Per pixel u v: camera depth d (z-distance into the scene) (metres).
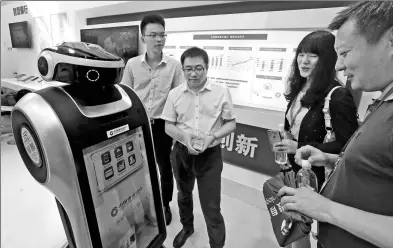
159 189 0.83
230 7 2.09
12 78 4.73
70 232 0.61
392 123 0.48
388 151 0.48
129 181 0.70
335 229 0.63
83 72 0.51
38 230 1.75
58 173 0.50
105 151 0.60
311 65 1.08
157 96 1.76
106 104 0.61
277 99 1.98
